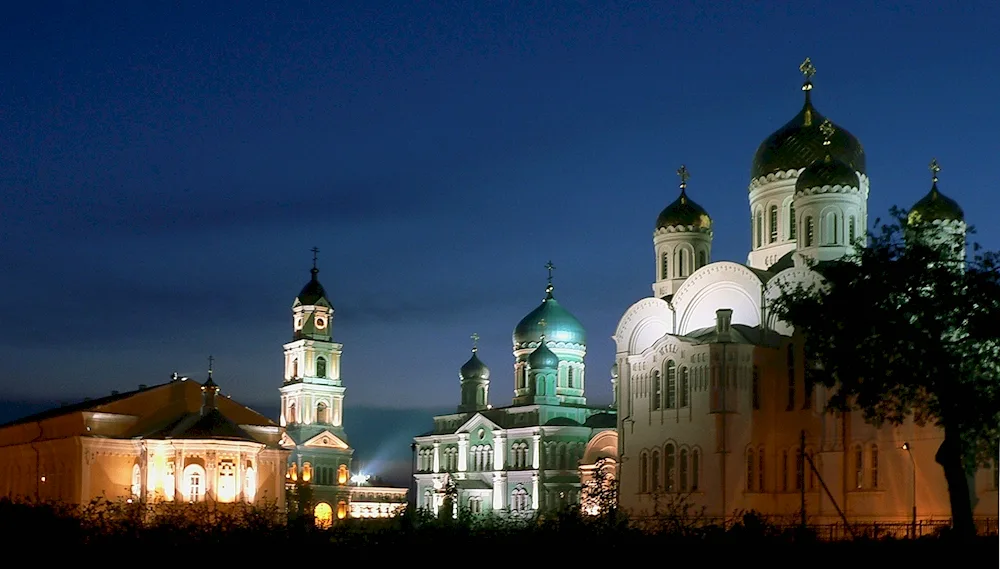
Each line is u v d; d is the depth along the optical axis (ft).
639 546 120.47
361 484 607.78
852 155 351.25
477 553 113.91
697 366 315.99
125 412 437.99
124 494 423.64
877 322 225.35
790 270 319.47
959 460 220.43
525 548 115.65
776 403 316.40
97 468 421.59
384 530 116.57
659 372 329.93
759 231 363.97
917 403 232.94
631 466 334.65
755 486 309.22
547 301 531.91
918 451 282.36
